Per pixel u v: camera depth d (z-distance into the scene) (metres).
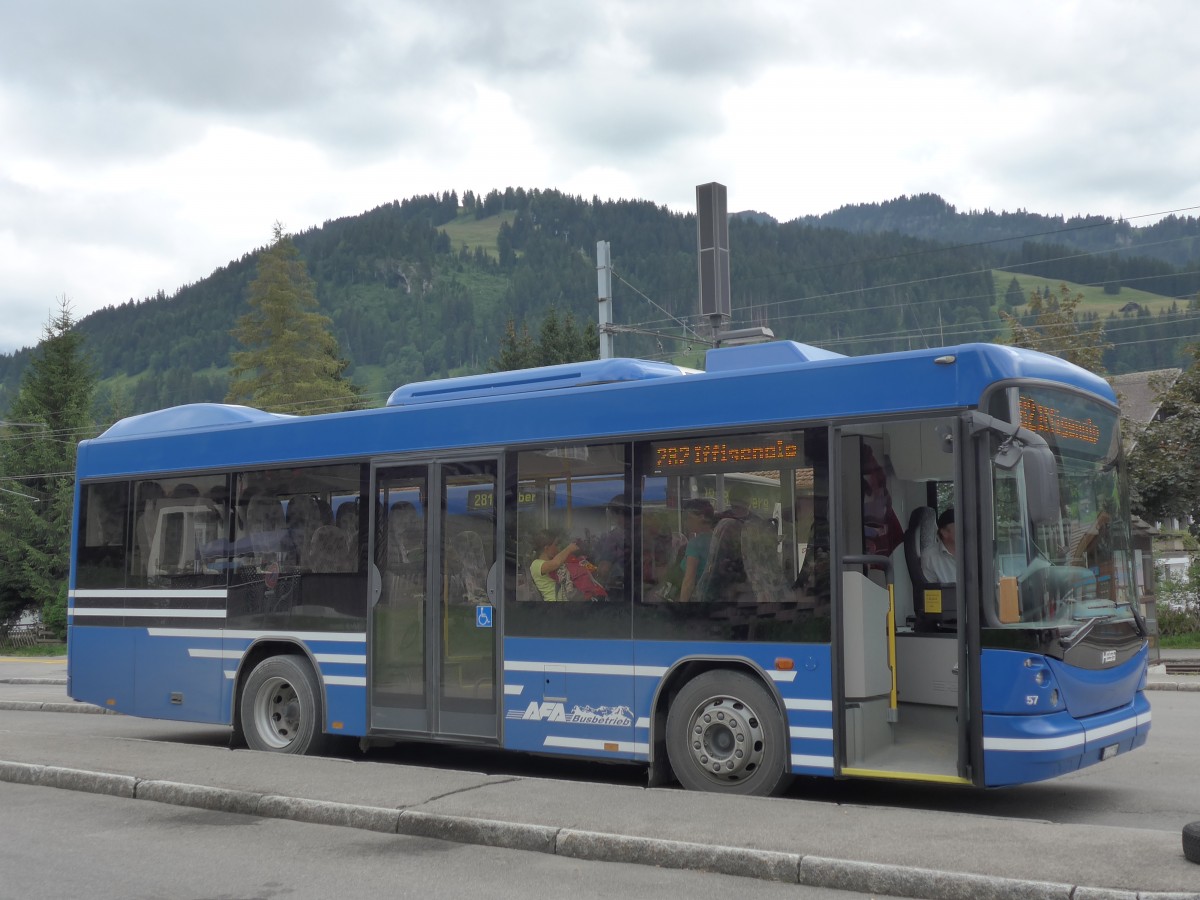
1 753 11.73
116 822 9.23
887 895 6.68
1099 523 9.41
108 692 13.95
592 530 10.45
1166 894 5.98
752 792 9.38
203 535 13.35
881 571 9.38
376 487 11.97
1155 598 27.94
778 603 9.40
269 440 12.91
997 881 6.38
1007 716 8.38
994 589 8.53
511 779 9.79
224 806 9.58
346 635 12.00
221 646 13.01
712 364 10.49
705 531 9.83
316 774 10.23
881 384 9.14
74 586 14.39
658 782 9.91
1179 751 12.20
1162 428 28.91
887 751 9.16
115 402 58.91
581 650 10.35
